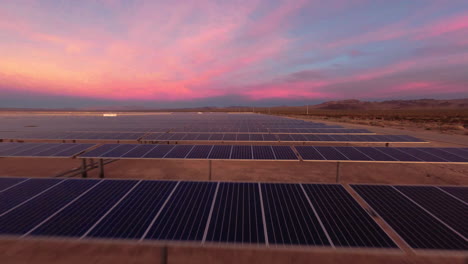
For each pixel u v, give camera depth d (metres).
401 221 4.44
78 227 4.05
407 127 40.62
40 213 4.50
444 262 5.28
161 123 32.38
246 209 4.81
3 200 4.96
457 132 32.22
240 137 17.14
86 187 5.64
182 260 5.38
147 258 5.45
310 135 18.39
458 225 4.30
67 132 18.80
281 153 10.52
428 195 5.43
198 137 16.91
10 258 5.36
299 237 3.88
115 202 4.98
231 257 5.52
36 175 12.70
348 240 3.80
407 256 5.51
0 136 16.34
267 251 5.78
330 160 9.63
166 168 14.27
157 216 4.47
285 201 5.17
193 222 4.30
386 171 13.84
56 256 5.43
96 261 5.30
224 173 13.30
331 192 5.55
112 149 11.06
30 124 30.41
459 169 14.23
